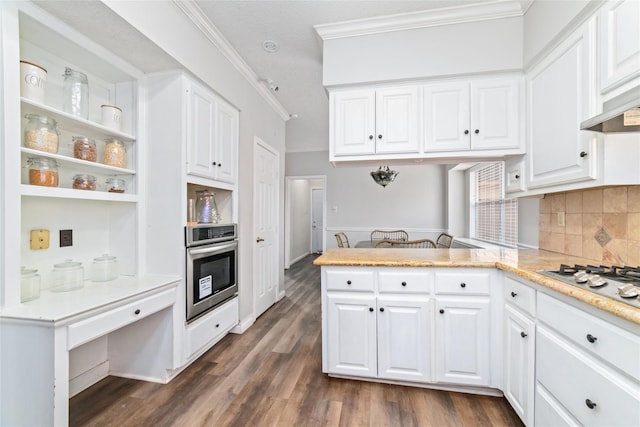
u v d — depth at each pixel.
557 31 1.54
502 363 1.68
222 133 2.43
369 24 2.07
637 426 0.83
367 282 1.84
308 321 3.05
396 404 1.68
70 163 1.71
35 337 1.22
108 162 1.82
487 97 1.98
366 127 2.15
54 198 1.66
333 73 2.15
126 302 1.53
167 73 1.97
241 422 1.54
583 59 1.38
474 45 1.96
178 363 1.92
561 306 1.17
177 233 1.96
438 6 1.92
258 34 2.24
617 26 1.20
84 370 1.84
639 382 0.84
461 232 5.12
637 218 1.42
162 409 1.64
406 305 1.79
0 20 1.22
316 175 5.98
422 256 2.02
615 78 1.20
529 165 1.87
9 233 1.27
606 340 0.95
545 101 1.70
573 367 1.09
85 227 1.84
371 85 2.14
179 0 1.81
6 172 1.25
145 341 1.93
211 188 2.59
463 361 1.75
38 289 1.45
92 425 1.52
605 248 1.62
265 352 2.34
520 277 1.48
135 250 1.97
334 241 5.91
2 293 1.26
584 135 1.38
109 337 1.99
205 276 2.19
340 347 1.89
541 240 2.25
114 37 1.60
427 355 1.78
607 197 1.59
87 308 1.32
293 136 5.13
